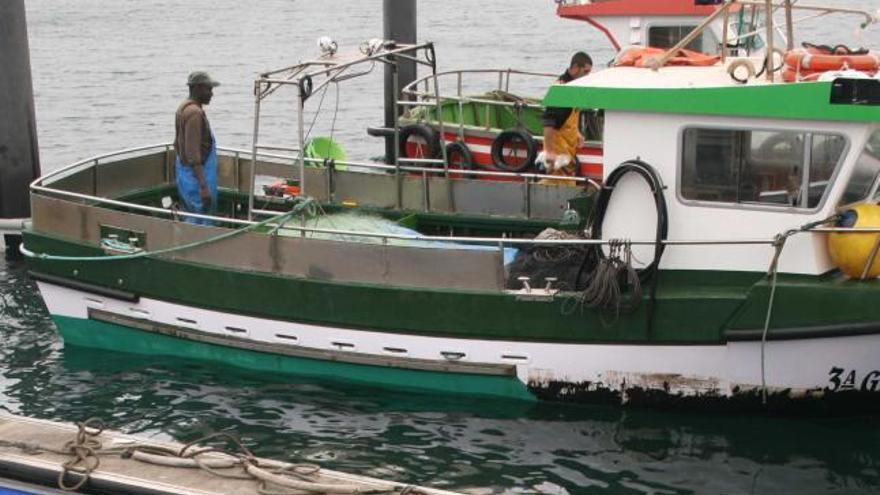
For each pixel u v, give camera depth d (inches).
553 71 1405.0
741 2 492.7
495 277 470.3
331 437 458.6
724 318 445.1
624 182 461.7
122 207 598.2
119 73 1523.1
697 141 449.4
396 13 870.4
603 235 470.6
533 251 484.1
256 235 501.0
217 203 626.8
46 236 547.2
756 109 435.2
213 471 358.9
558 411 477.7
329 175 608.7
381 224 541.6
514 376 477.1
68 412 485.1
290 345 504.4
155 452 370.9
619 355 461.7
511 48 1616.6
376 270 484.7
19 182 754.8
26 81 755.4
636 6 698.8
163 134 1135.0
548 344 468.1
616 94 454.6
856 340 432.8
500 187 579.5
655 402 467.8
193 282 515.2
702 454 441.7
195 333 522.6
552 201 572.1
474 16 2044.8
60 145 1088.2
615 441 452.8
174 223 516.7
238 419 475.5
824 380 445.4
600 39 1688.0
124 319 536.7
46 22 2162.9
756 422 463.2
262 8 2324.1
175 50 1737.2
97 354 547.5
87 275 539.8
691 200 455.8
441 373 485.4
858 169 437.1
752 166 444.8
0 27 743.7
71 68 1571.1
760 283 439.8
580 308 458.3
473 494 411.5
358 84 1398.9
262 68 1540.4
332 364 501.0
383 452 446.0
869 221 430.6
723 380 455.8
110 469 362.0
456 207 588.7
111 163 602.5
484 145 706.2
